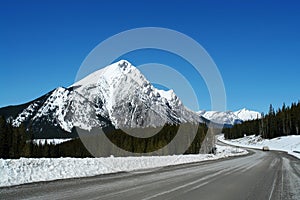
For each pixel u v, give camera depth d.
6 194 10.55
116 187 12.66
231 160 39.62
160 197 10.34
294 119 128.12
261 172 21.58
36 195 10.40
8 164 13.24
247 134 169.88
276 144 116.69
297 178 17.64
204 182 15.18
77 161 17.59
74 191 11.39
